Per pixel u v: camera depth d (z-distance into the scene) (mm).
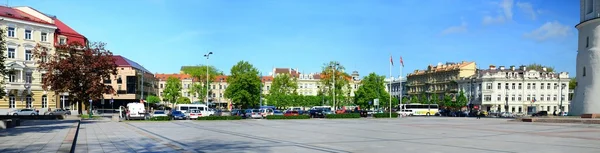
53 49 69750
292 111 68188
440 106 118812
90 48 54500
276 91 121375
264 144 20969
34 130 27516
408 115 81688
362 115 67125
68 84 51938
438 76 132125
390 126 38125
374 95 102000
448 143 21516
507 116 79500
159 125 39438
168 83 113625
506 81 108500
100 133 28109
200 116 54250
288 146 20016
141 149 18359
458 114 79875
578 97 63031
